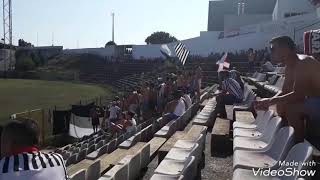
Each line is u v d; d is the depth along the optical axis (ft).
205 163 25.71
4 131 12.00
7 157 11.71
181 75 72.74
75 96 157.07
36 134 12.23
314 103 17.65
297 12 158.30
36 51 311.68
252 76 81.51
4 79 256.73
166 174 21.31
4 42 285.02
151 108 68.28
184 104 49.44
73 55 286.87
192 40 188.44
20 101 138.82
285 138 16.90
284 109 20.10
